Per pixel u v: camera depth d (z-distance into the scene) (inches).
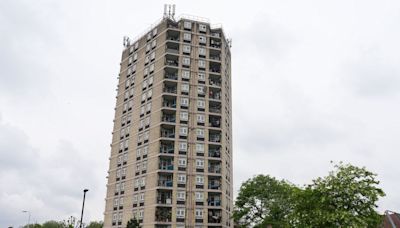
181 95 2701.8
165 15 3085.6
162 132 2600.9
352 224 1215.6
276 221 2134.6
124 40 3351.4
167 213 2362.2
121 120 3006.9
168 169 2479.1
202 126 2659.9
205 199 2461.9
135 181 2608.3
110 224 2696.9
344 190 1298.0
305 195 1385.3
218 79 2888.8
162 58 2817.4
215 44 2974.9
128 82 3097.9
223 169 2628.0
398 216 1984.5
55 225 4347.9
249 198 2295.8
